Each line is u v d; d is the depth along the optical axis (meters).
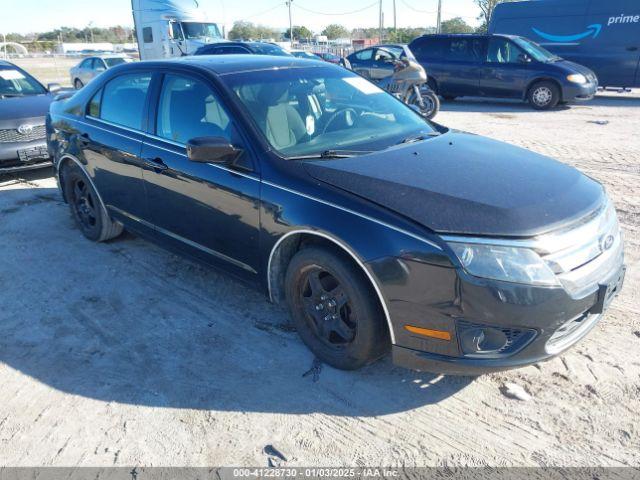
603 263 2.77
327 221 2.86
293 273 3.16
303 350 3.41
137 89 4.27
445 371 2.74
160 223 4.11
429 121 4.23
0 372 3.28
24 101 7.42
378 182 2.91
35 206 6.32
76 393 3.08
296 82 3.89
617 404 2.85
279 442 2.69
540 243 2.54
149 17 19.83
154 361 3.34
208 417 2.87
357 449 2.63
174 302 4.04
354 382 3.10
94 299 4.12
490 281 2.50
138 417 2.88
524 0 16.25
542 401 2.90
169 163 3.80
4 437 2.77
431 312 2.62
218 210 3.49
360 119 3.87
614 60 14.74
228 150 3.26
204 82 3.70
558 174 3.16
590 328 2.88
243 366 3.27
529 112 13.07
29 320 3.85
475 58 14.32
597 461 2.51
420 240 2.59
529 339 2.58
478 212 2.64
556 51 15.64
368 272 2.72
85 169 4.76
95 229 5.03
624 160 7.60
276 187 3.13
